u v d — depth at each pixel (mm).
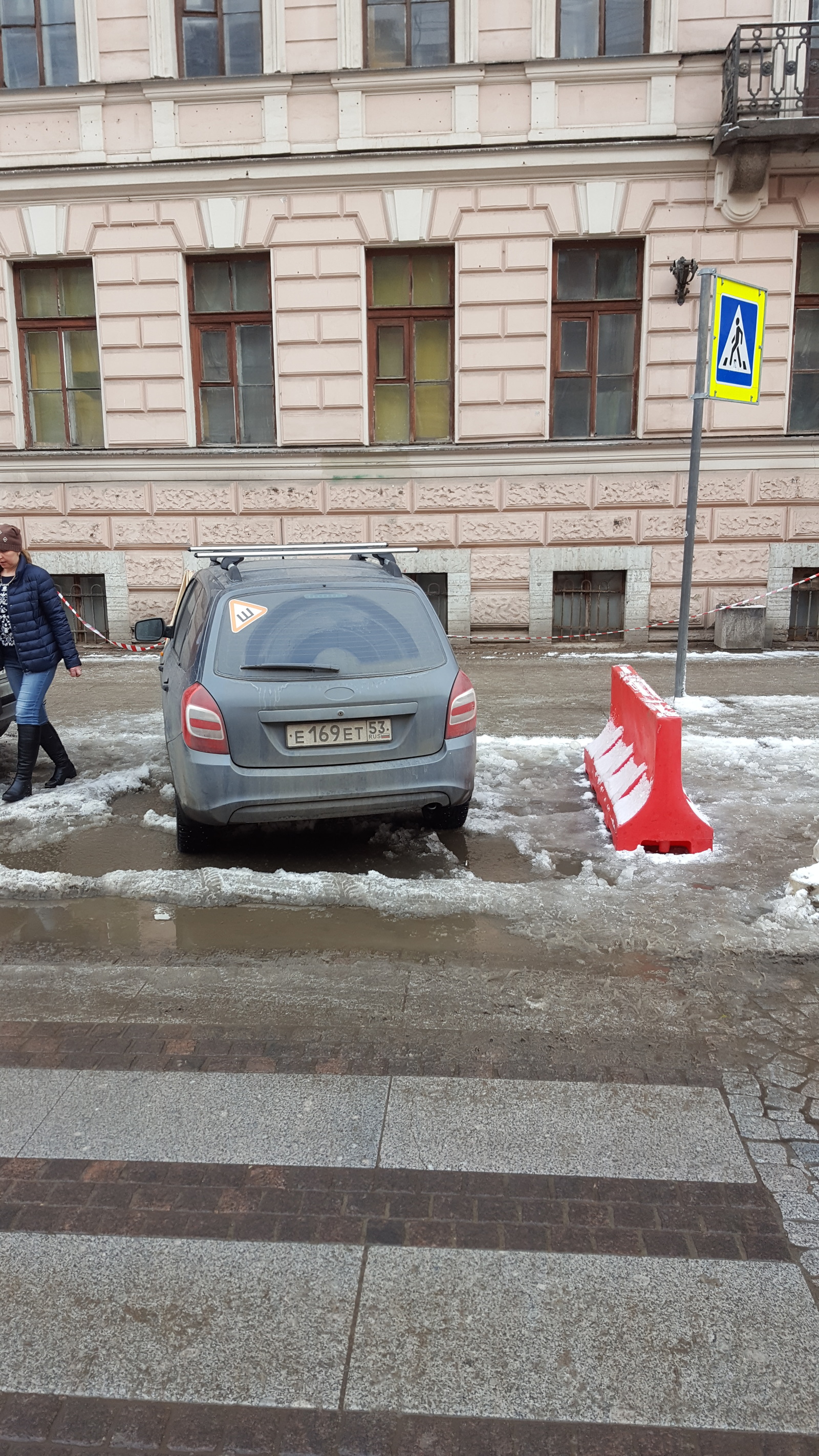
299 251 12219
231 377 12828
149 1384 2070
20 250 12492
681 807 5207
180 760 4988
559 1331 2189
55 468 12906
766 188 11633
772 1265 2371
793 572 12680
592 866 5055
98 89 12039
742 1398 2023
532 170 11789
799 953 4035
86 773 6992
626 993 3748
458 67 11641
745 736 7750
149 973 3965
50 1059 3320
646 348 12188
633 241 12078
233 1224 2527
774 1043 3391
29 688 6336
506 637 12930
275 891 4625
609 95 11680
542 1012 3613
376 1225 2516
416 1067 3248
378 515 12773
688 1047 3369
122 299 12516
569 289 12320
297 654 4930
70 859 5316
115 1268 2389
